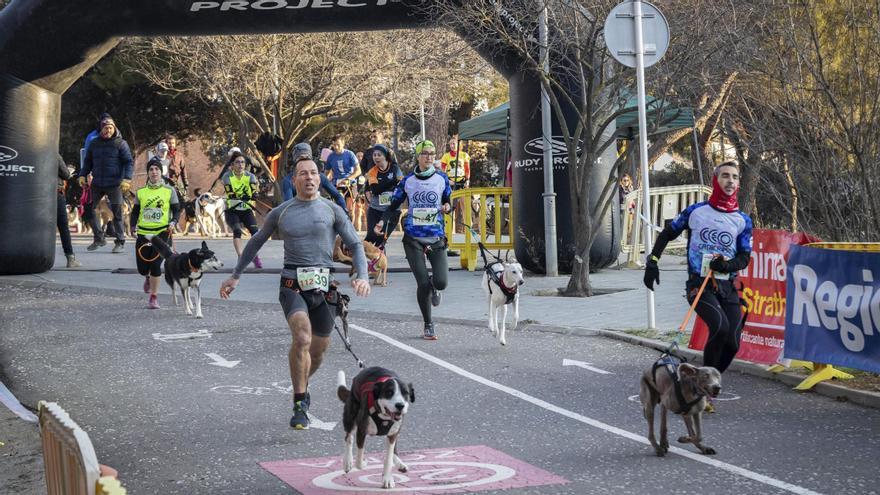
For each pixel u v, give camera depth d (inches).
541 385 395.9
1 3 1378.0
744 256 357.7
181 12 705.0
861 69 471.5
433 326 498.0
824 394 376.2
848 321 377.1
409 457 298.2
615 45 508.7
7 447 308.0
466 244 800.9
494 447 309.6
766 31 517.0
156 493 265.9
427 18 708.0
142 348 476.4
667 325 505.4
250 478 277.3
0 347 483.8
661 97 609.9
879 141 465.4
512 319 540.7
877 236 465.4
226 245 1005.2
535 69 621.3
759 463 288.4
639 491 263.3
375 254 693.3
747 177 636.7
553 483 270.1
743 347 425.1
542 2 637.9
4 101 722.8
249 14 706.8
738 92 535.8
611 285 672.4
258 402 370.9
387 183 695.7
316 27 715.4
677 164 1368.1
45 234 749.3
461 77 1381.6
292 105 1434.5
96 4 703.7
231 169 792.9
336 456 299.6
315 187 341.1
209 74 1282.0
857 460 290.0
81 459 160.1
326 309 339.6
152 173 608.4
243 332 517.3
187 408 362.3
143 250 600.4
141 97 1542.8
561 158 733.9
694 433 299.4
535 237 745.0
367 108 1384.1
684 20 568.7
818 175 483.5
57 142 763.4
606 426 334.0
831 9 482.9
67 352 468.1
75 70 737.0
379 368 272.2
